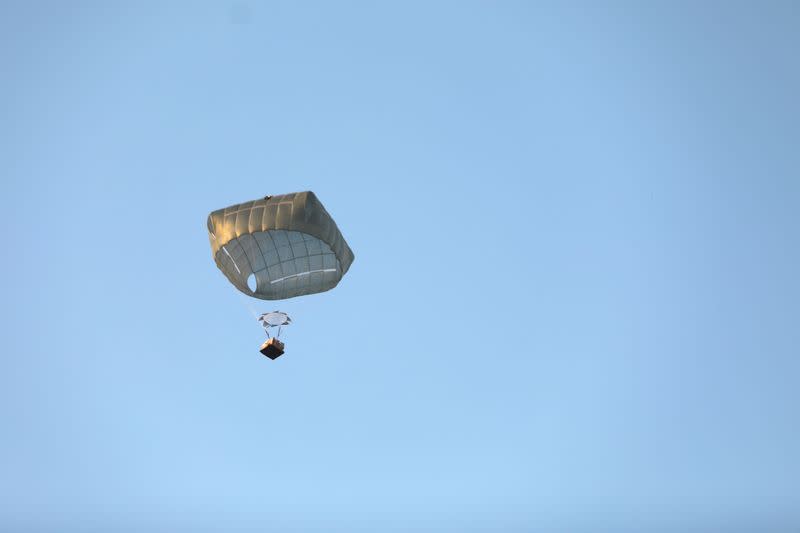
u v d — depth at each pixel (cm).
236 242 5331
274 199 5319
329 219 5416
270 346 5369
